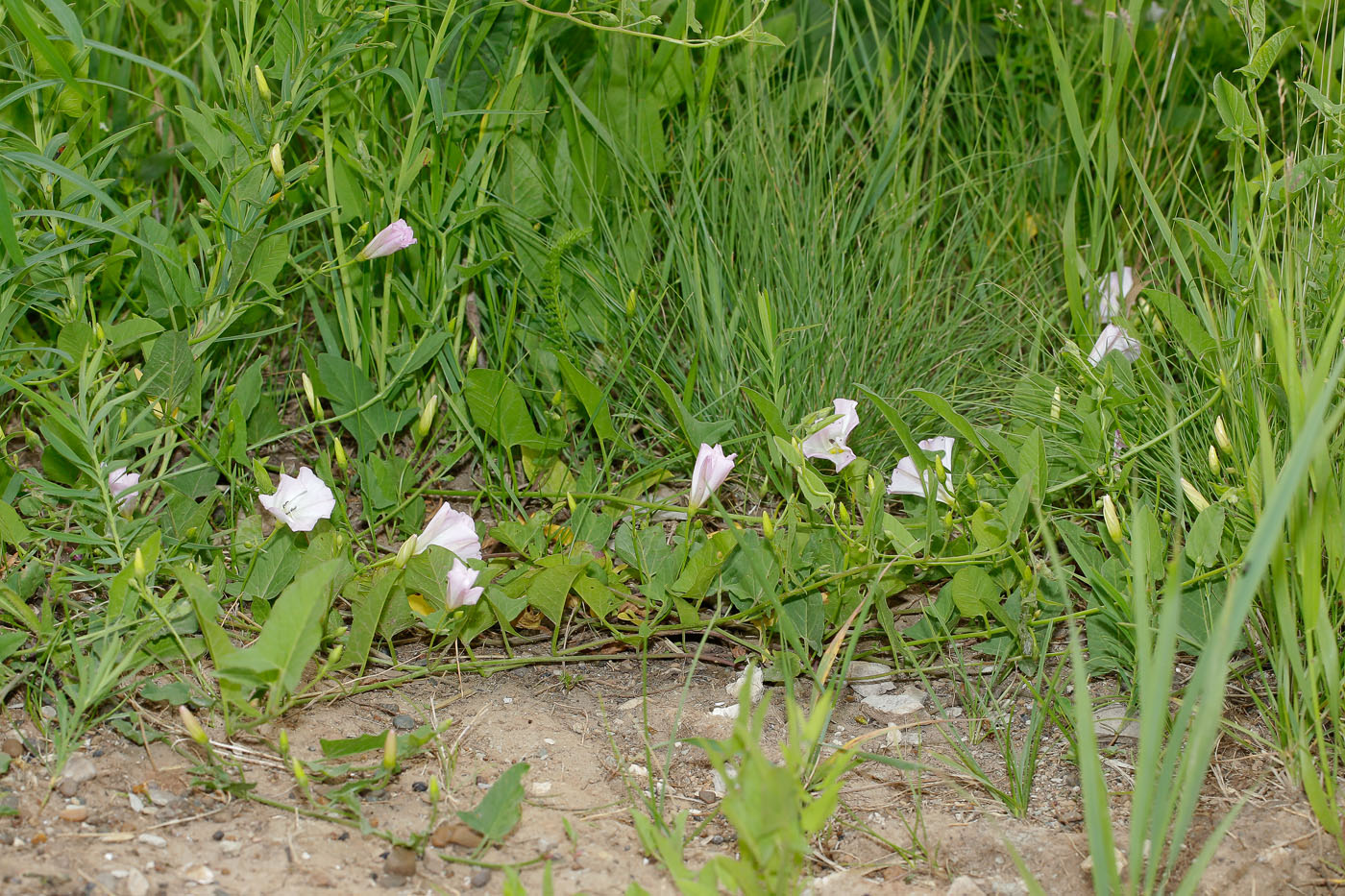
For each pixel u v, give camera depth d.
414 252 1.91
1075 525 1.83
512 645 1.85
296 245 1.93
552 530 1.86
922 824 1.75
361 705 1.80
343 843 1.73
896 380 1.93
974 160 2.02
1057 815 1.76
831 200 1.95
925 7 1.96
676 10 1.93
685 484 1.92
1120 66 1.92
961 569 1.81
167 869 1.72
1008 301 1.97
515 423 1.88
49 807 1.74
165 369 1.84
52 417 1.79
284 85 1.83
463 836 1.74
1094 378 1.85
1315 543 1.74
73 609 1.82
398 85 1.93
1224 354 1.85
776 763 1.79
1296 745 1.76
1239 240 1.86
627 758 1.79
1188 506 1.86
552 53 1.95
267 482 1.82
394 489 1.87
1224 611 1.69
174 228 1.92
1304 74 1.95
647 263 1.94
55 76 1.86
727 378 1.91
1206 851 1.69
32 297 1.86
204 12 1.91
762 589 1.82
